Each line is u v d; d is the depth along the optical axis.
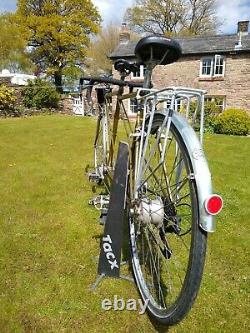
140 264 1.94
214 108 14.05
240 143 7.35
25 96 14.73
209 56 15.16
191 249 1.24
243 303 1.75
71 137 7.00
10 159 4.80
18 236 2.38
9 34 21.31
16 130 7.95
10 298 1.73
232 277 1.97
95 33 27.94
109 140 2.65
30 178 3.84
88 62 29.00
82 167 4.37
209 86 15.40
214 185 3.80
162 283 1.83
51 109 15.17
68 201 3.10
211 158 5.50
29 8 26.06
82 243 2.31
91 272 1.98
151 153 1.58
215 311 1.69
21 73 23.00
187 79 15.80
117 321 1.61
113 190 1.77
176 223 1.56
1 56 21.08
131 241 2.03
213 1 26.78
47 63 27.11
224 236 2.47
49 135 7.26
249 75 14.58
